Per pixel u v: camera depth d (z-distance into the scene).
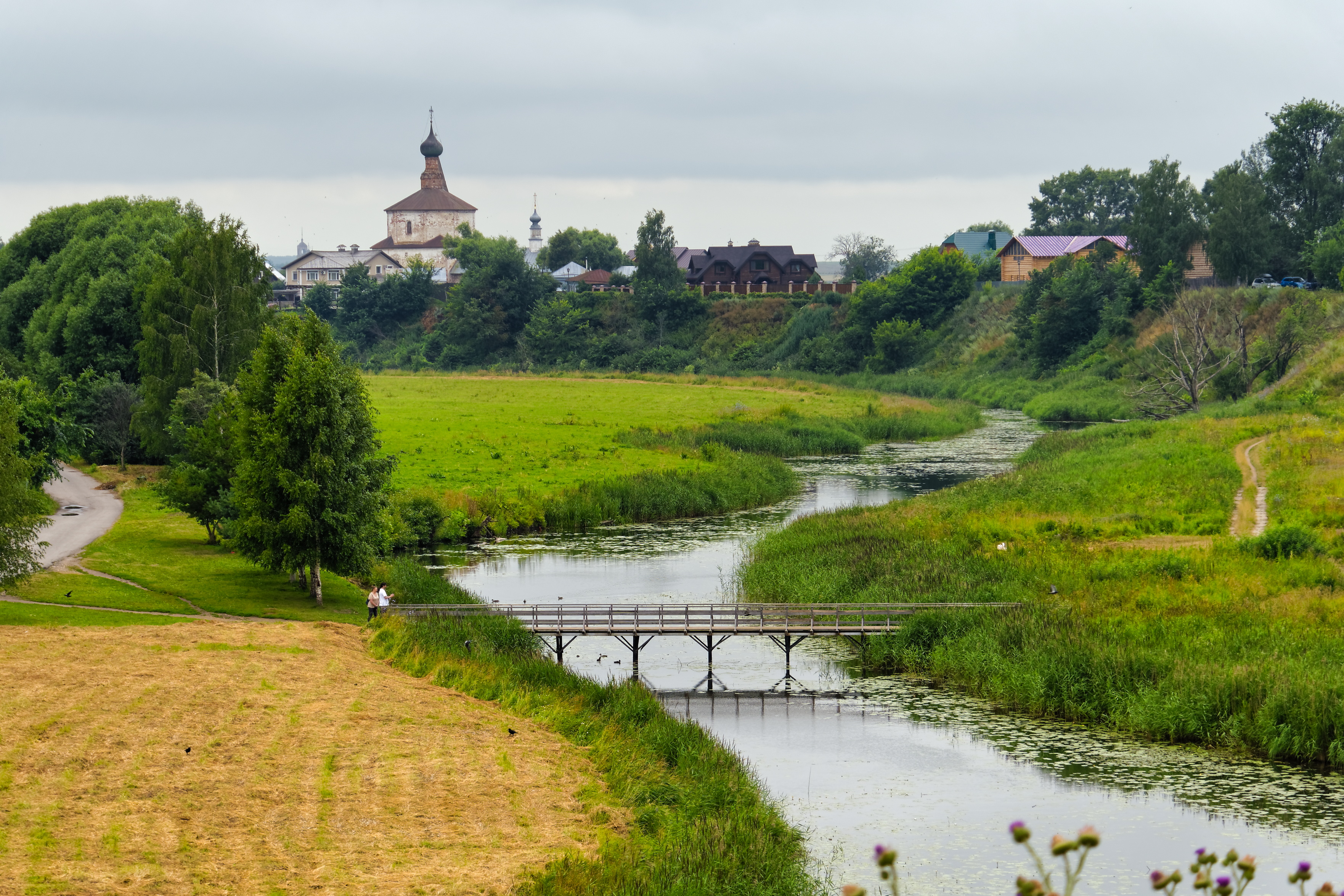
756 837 31.67
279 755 36.00
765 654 54.09
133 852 28.66
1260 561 57.03
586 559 71.44
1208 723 41.03
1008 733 42.44
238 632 50.81
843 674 50.44
